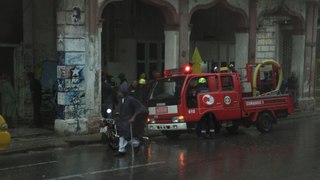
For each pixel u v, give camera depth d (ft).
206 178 30.27
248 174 31.37
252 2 69.87
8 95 52.49
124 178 30.45
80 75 50.34
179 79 47.62
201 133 48.62
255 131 55.47
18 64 56.54
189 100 47.16
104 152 41.22
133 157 38.29
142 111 39.19
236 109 50.39
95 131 51.34
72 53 49.73
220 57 86.63
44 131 51.29
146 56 72.18
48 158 38.29
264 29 86.53
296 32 79.15
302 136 50.60
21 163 36.06
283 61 89.30
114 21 66.95
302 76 79.46
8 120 52.70
